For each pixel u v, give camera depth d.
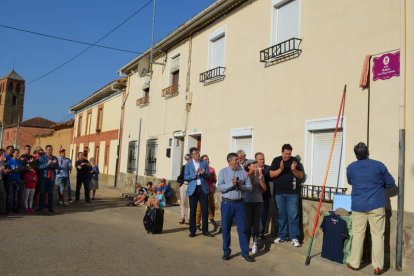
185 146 14.09
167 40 15.37
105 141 23.86
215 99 12.46
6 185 10.77
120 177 20.41
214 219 10.82
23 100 75.25
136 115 19.28
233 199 7.07
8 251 6.66
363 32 7.67
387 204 6.80
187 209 11.13
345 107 7.86
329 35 8.41
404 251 6.45
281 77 9.66
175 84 15.64
